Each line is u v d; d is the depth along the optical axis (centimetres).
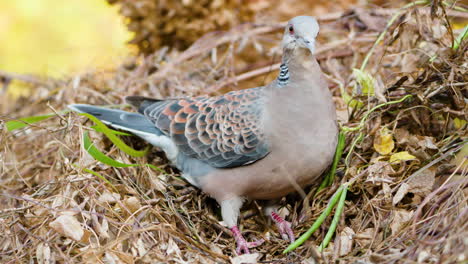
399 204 679
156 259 636
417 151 702
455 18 969
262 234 764
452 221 587
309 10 1105
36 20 1524
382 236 650
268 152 720
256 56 1077
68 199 684
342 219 685
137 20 1084
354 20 1005
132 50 1112
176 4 1046
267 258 716
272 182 732
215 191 763
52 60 1412
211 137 758
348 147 771
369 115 750
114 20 1481
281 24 1034
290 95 712
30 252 643
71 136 778
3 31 1499
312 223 720
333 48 972
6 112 1059
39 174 836
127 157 820
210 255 677
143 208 690
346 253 650
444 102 734
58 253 636
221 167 752
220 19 1045
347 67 962
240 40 1062
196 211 756
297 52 707
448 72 726
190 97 836
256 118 730
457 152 691
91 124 849
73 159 796
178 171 850
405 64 809
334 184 732
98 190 713
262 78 1045
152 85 990
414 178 676
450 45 786
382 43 925
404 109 741
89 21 1511
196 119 778
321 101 708
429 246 573
